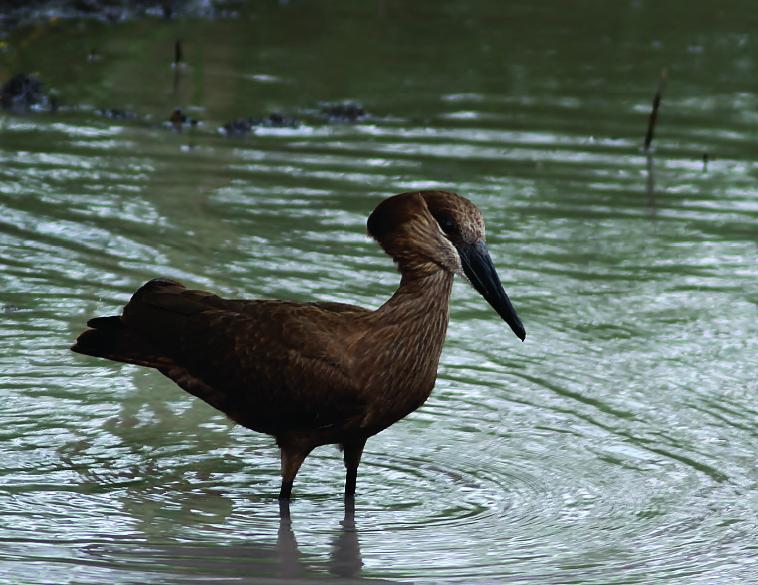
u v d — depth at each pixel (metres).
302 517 9.62
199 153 17.33
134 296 10.22
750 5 25.95
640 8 25.64
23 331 12.28
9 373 11.56
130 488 9.91
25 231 14.52
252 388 9.79
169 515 9.53
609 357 12.33
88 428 10.81
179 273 13.59
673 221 15.77
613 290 13.81
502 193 16.36
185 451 10.60
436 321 9.73
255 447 10.81
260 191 16.11
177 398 11.51
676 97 20.41
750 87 20.95
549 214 15.79
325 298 13.13
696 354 12.40
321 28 23.59
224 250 14.28
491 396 11.59
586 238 15.14
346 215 15.45
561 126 18.95
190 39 22.41
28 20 22.86
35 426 10.76
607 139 18.55
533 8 25.44
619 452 10.62
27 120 18.20
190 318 9.98
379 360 9.59
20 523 9.25
